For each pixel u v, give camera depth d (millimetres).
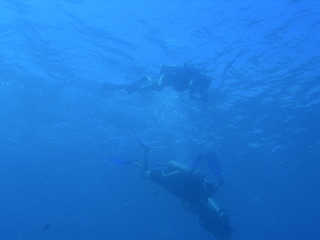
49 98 21250
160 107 21109
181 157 29250
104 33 14570
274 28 14047
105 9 13273
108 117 23188
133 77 17594
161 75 12242
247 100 20000
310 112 21172
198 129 23969
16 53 16672
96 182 38281
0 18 14031
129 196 42406
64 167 34125
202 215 10562
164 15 13461
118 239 91062
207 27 14023
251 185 36688
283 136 24797
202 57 15828
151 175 11578
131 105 21188
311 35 14438
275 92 19109
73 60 16812
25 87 20125
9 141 29016
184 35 14484
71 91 20266
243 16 13445
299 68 16766
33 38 15305
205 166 29250
